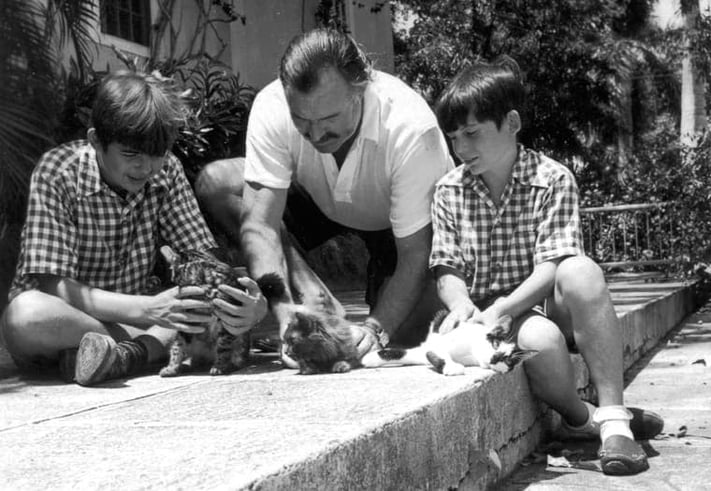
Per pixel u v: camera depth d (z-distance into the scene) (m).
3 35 6.32
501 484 2.90
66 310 3.26
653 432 3.37
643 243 11.09
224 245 5.08
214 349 3.34
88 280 3.58
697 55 21.89
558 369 3.15
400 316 3.58
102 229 3.51
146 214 3.64
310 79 3.16
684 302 8.91
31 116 6.14
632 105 30.05
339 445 1.92
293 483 1.73
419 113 3.64
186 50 9.98
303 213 4.33
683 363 5.69
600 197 12.06
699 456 3.11
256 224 3.69
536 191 3.37
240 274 3.39
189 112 6.66
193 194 3.90
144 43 9.88
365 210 3.95
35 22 6.66
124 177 3.30
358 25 12.53
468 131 3.31
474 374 2.89
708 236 10.12
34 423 2.34
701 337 7.16
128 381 3.19
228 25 11.27
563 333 3.35
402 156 3.57
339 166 3.76
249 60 11.50
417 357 3.20
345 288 9.63
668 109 31.12
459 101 3.30
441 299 3.42
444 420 2.49
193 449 1.92
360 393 2.62
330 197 3.94
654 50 28.02
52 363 3.39
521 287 3.21
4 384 3.21
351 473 1.96
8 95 6.19
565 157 20.61
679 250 10.32
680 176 10.83
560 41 19.20
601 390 3.09
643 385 4.83
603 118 21.30
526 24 18.52
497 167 3.40
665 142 16.08
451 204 3.47
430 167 3.61
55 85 6.65
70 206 3.44
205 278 3.21
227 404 2.53
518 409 3.14
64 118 6.78
